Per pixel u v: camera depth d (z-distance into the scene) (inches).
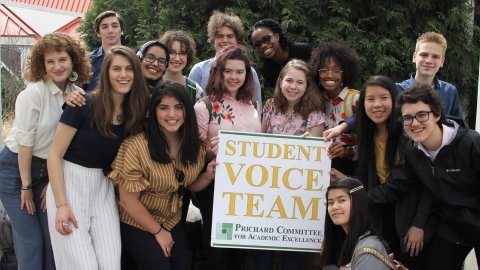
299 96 180.5
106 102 154.7
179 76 207.3
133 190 157.5
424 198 164.6
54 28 650.2
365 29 359.3
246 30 354.3
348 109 186.9
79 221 156.9
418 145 159.8
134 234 165.2
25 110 162.1
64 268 158.9
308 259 193.2
